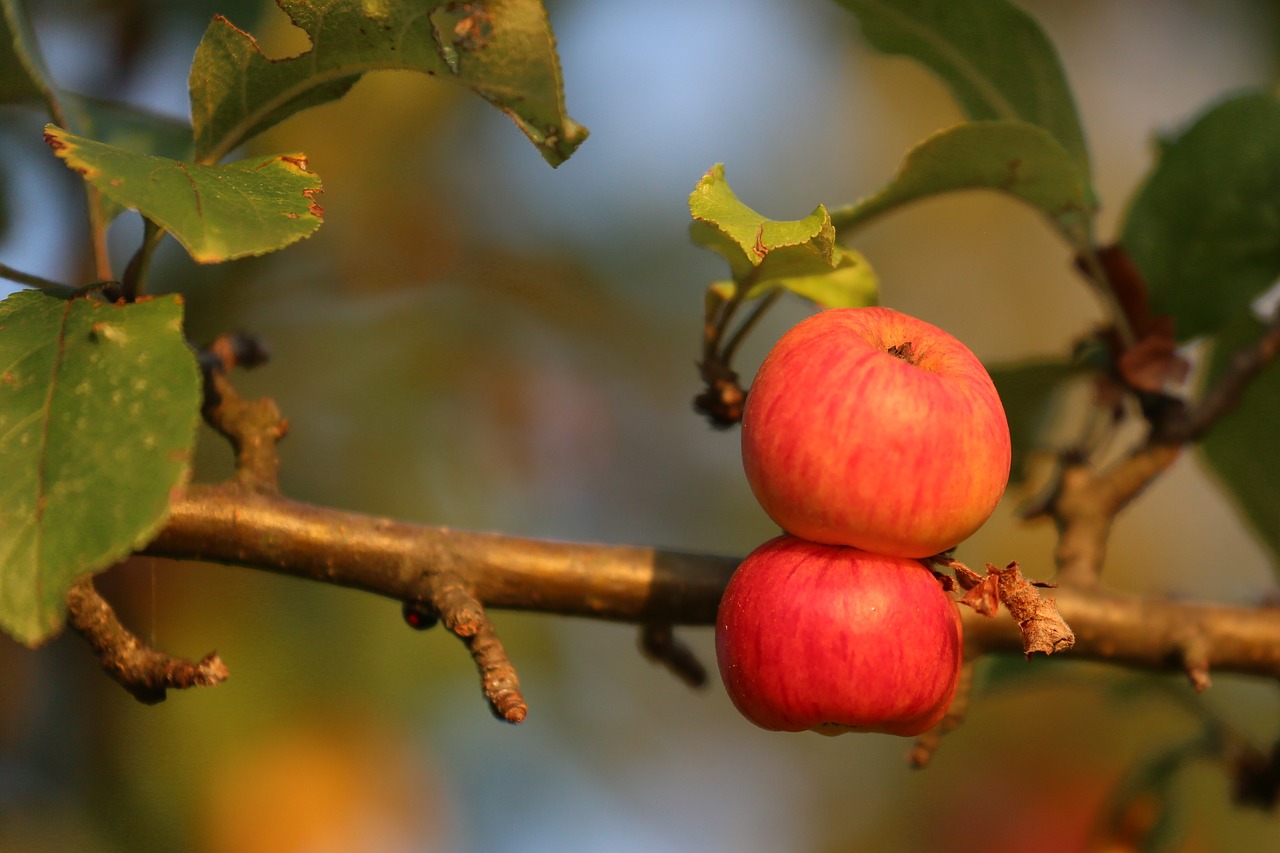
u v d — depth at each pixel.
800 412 1.23
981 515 1.24
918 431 1.23
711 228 1.27
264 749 1.70
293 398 1.86
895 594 1.23
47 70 1.33
